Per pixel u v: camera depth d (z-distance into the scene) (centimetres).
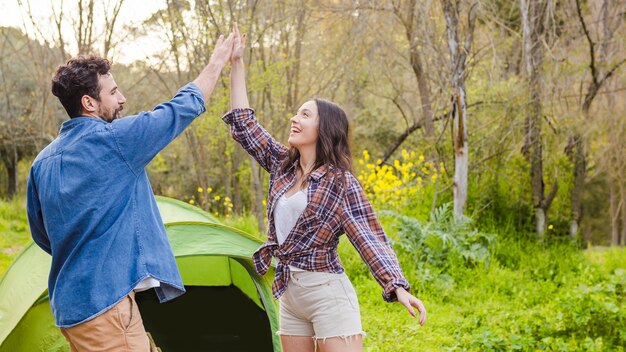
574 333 508
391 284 252
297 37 1151
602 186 1933
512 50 1096
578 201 932
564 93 905
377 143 1545
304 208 265
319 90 1202
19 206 1157
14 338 356
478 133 923
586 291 523
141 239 243
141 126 242
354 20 1142
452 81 809
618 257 872
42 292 353
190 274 549
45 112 1462
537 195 883
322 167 272
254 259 279
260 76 946
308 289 266
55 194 238
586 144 1015
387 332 527
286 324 279
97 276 235
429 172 958
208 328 517
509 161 906
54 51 1234
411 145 1177
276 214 273
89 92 248
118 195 240
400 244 723
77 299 234
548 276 761
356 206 267
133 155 241
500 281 702
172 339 502
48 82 1241
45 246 267
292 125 277
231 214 1028
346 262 707
